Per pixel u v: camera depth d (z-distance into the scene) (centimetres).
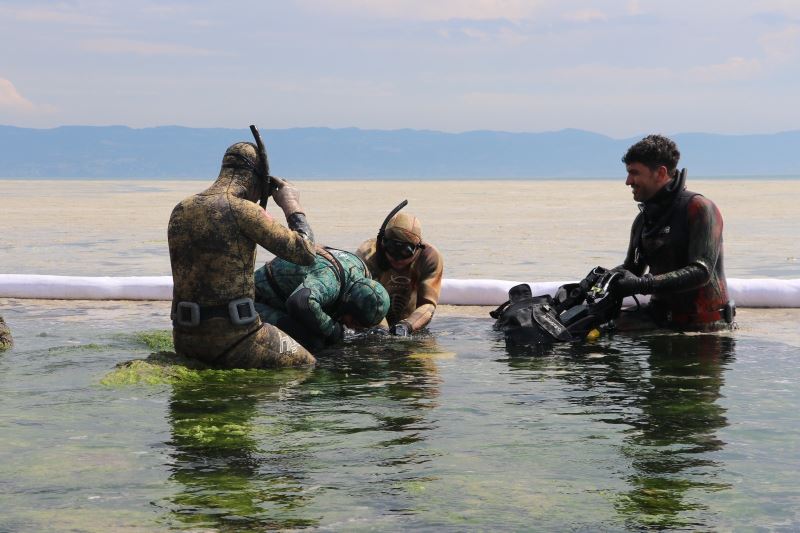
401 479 279
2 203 4491
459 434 337
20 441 325
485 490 268
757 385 432
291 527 236
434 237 1773
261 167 503
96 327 628
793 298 726
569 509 251
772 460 301
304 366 490
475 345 561
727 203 4100
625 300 672
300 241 500
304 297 531
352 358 514
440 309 735
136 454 307
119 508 250
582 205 3997
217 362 478
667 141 596
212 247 471
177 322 481
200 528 234
